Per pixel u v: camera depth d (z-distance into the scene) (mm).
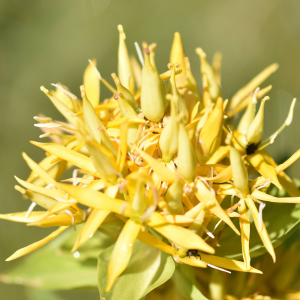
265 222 430
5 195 737
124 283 414
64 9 859
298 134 566
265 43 869
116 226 422
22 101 812
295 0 861
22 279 466
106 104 427
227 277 443
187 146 396
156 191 389
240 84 864
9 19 840
